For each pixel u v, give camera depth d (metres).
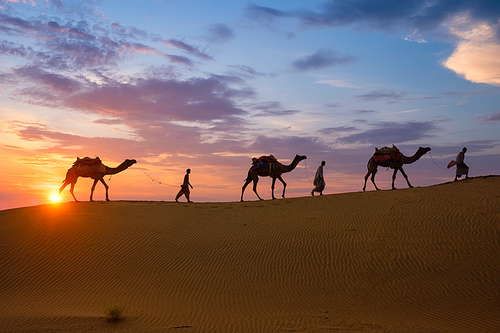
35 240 17.16
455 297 12.88
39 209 21.77
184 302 12.86
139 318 11.19
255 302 12.89
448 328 10.46
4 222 19.23
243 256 16.75
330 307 12.41
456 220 18.55
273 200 27.03
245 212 22.77
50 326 10.15
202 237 18.59
